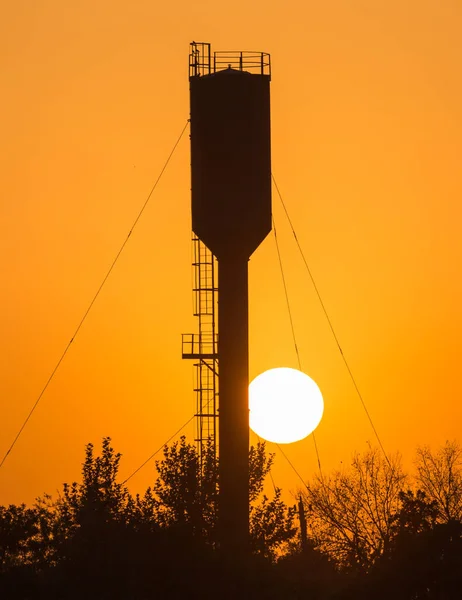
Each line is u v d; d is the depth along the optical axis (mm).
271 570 171750
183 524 173625
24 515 196125
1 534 192000
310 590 176375
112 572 163250
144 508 179375
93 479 181750
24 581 169125
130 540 167125
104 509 176375
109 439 185000
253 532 181250
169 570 163625
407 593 184000
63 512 181125
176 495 182125
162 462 187625
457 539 188500
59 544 176500
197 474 185875
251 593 165500
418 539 190125
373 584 185750
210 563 166125
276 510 183875
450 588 182625
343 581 193250
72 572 164750
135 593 162125
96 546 165875
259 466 199250
